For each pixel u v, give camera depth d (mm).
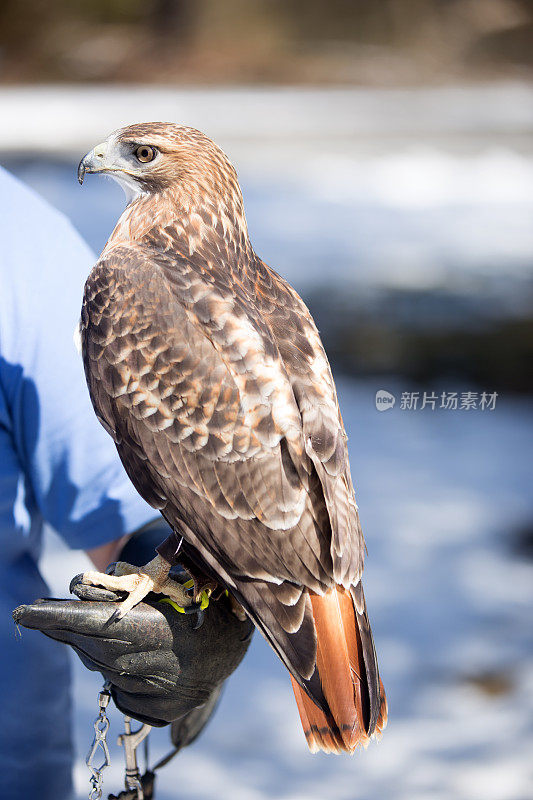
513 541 10883
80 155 38656
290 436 3020
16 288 3855
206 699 3299
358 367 16094
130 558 3895
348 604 3008
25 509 4012
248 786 7078
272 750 7473
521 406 15094
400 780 7203
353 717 2904
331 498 3027
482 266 22438
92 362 3223
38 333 3867
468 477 12789
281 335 3246
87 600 3133
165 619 3150
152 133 3432
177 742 3900
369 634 3012
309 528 2984
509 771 7293
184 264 3279
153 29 87562
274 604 2971
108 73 83312
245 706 7984
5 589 3918
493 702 8055
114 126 51031
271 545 2988
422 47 89875
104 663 3166
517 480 12695
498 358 16391
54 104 62781
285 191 32906
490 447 13797
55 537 9711
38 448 3924
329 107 62906
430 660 8594
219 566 3053
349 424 14500
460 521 11406
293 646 2930
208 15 87250
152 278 3205
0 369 3838
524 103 68125
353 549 3035
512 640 8898
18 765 3949
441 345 16875
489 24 90562
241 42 87375
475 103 67375
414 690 8211
